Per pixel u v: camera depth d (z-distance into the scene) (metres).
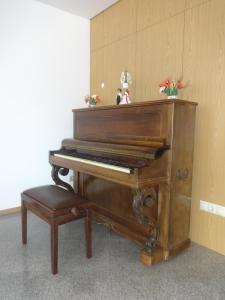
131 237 2.06
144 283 1.58
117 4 2.81
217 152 1.97
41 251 1.94
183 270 1.73
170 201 1.80
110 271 1.70
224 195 1.95
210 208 2.05
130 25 2.67
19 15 2.65
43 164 3.01
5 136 2.67
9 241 2.11
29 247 2.01
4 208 2.74
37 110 2.89
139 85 2.62
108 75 3.03
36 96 2.87
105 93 3.10
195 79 2.08
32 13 2.75
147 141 1.86
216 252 2.00
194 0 2.04
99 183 2.46
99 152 2.07
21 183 2.84
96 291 1.49
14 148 2.75
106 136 2.23
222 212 1.97
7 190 2.74
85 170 2.00
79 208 1.75
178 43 2.19
